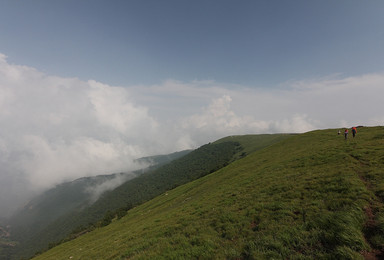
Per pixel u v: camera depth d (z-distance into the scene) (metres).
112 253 14.71
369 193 10.93
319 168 19.05
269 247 8.72
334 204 10.66
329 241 8.02
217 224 12.95
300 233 9.05
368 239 7.78
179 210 22.38
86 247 30.27
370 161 16.52
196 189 43.78
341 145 26.72
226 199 18.95
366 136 30.22
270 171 25.30
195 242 11.04
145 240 14.30
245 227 11.37
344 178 13.82
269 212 12.38
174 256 9.88
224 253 9.19
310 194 13.31
